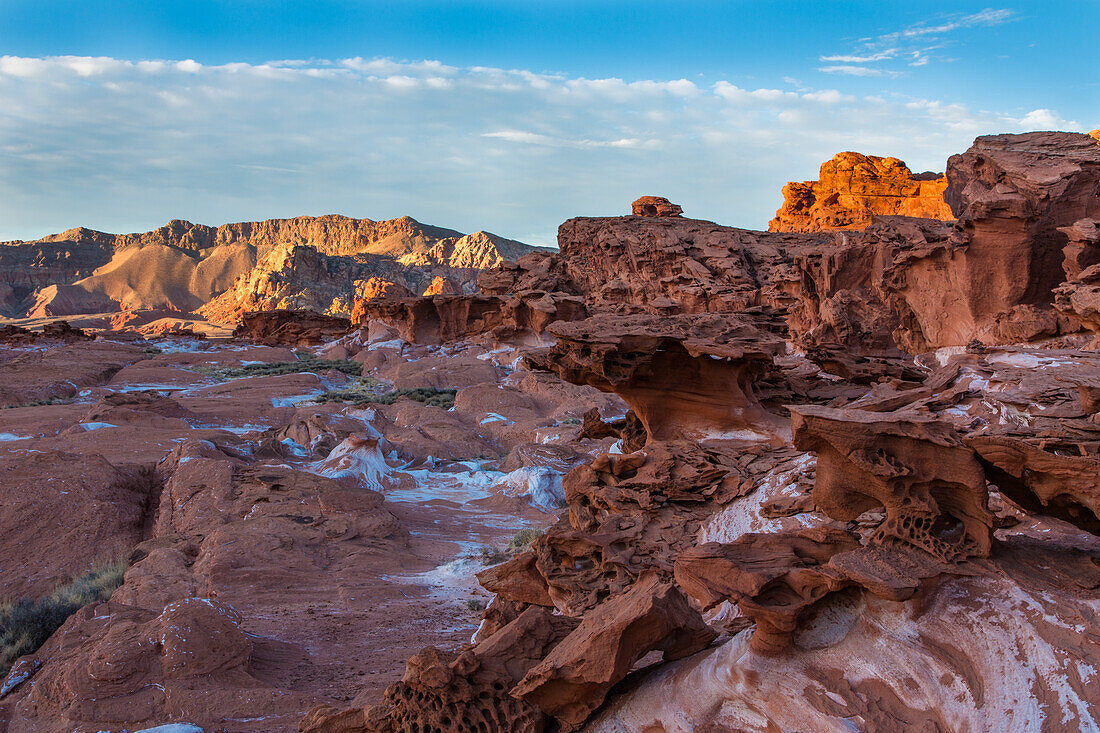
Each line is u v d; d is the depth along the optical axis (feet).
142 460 101.14
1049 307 103.50
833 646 23.11
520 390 186.70
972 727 19.98
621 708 24.63
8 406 172.65
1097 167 104.27
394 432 137.18
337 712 27.94
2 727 34.58
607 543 39.65
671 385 57.52
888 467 24.41
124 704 34.71
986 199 103.91
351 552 70.85
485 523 89.20
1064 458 22.91
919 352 127.85
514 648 26.32
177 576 60.59
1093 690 19.44
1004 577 23.40
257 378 214.48
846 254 164.04
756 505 42.24
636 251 294.87
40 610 50.06
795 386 65.26
